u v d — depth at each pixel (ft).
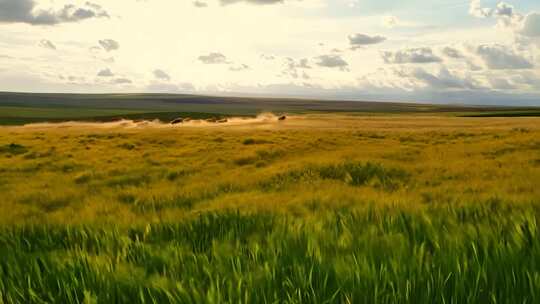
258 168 65.72
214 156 85.40
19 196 44.98
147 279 10.98
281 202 31.60
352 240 13.88
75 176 63.72
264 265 11.37
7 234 17.54
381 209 20.04
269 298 9.59
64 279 11.10
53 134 140.36
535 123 284.41
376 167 51.37
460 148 86.17
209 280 11.03
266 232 16.42
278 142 112.98
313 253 12.24
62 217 26.35
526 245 12.05
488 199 24.80
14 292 10.48
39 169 73.15
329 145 107.34
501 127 226.58
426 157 72.90
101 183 56.85
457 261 10.45
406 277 10.15
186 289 10.10
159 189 45.68
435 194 33.55
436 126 251.39
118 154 92.84
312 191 38.83
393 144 109.50
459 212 18.86
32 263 12.34
